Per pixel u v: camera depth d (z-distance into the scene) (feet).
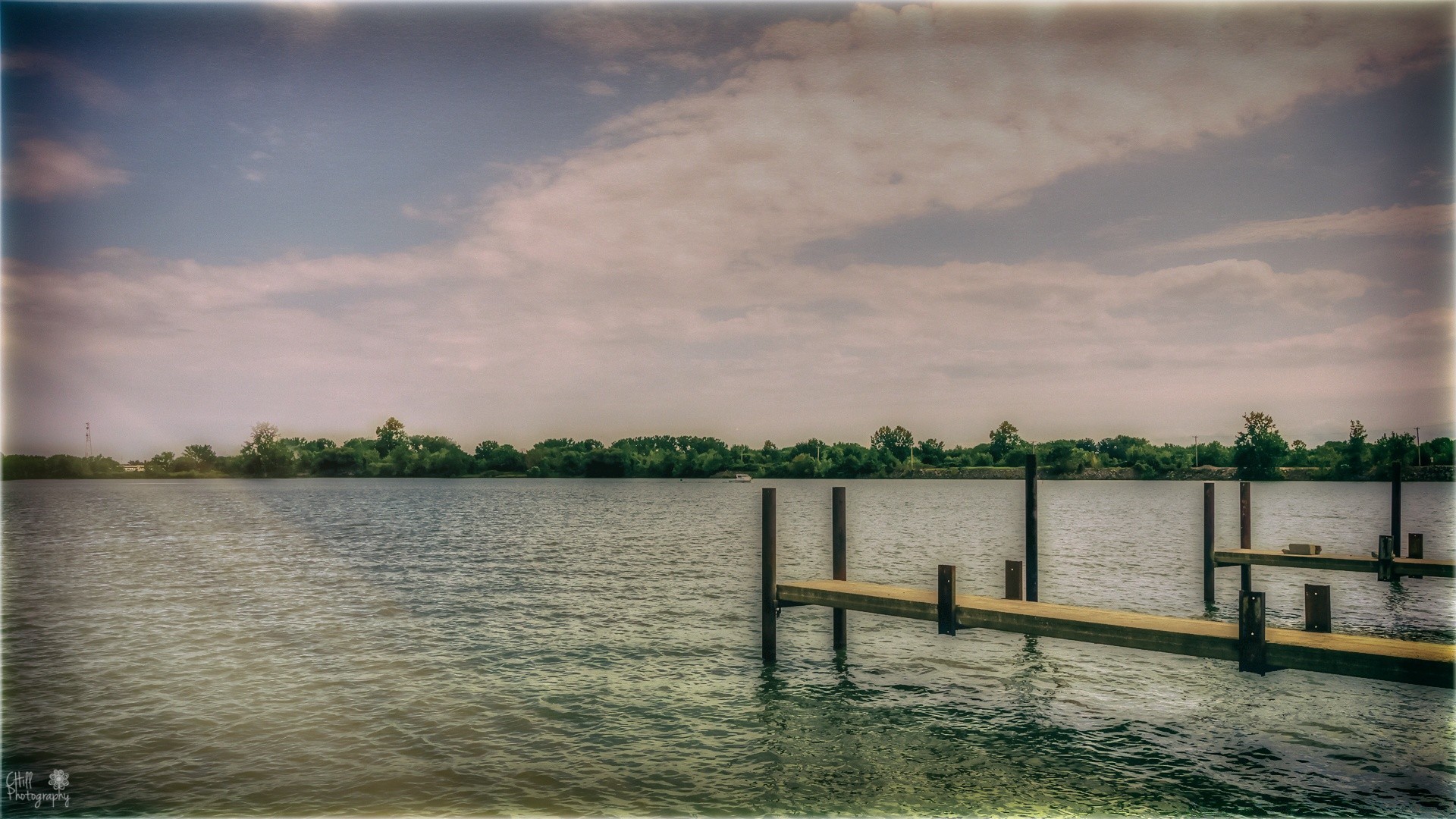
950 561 127.03
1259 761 42.63
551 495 458.91
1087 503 323.98
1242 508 87.20
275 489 584.40
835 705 51.70
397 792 39.22
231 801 38.32
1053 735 46.39
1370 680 55.83
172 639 70.69
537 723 48.47
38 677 58.44
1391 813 36.83
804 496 435.12
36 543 166.30
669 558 131.44
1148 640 44.09
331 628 75.00
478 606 86.02
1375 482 540.11
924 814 36.99
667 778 40.91
